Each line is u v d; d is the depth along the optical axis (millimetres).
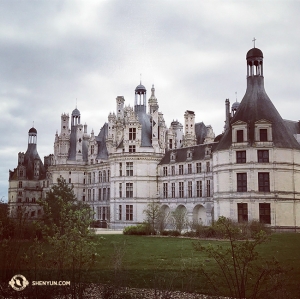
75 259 19312
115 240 47094
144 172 89125
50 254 22109
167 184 87875
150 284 21891
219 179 67875
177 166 85312
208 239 46438
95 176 112062
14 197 149375
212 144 79062
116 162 91812
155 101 96188
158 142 91875
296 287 20391
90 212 24766
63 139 117312
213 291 20141
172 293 19906
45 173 151500
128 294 19422
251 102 68750
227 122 73625
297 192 65312
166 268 26547
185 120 104688
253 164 64062
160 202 88250
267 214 63031
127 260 30328
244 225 48156
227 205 65750
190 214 80312
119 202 90188
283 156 64500
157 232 58594
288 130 68250
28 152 153875
